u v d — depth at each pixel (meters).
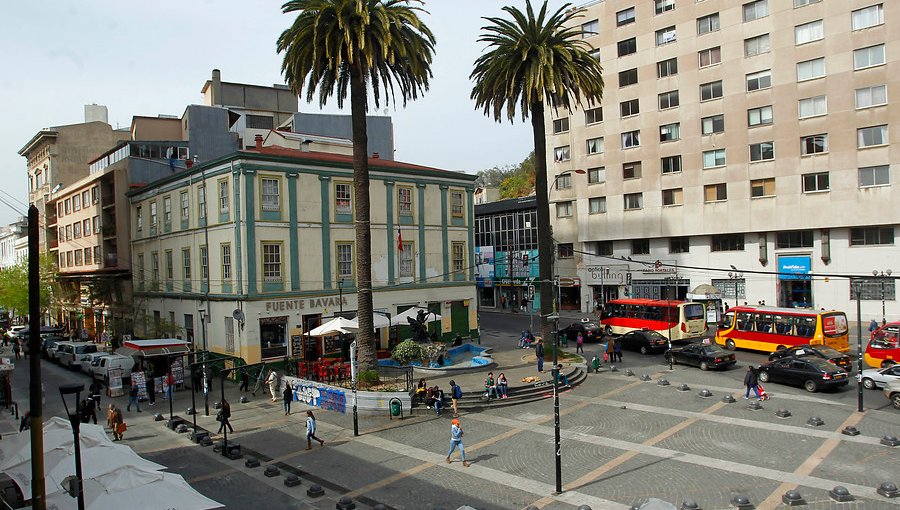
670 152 57.22
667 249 58.38
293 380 30.50
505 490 17.31
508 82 34.88
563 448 20.86
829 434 20.84
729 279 54.50
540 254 36.28
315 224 36.91
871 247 47.06
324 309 36.91
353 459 20.77
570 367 33.56
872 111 46.12
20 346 53.12
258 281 34.34
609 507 15.78
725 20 53.56
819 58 48.56
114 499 11.98
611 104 61.31
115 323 47.84
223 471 19.89
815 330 35.22
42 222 72.62
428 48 30.95
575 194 65.44
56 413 29.36
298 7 28.83
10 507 15.83
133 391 29.34
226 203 35.50
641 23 58.94
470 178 45.59
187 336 40.16
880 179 45.97
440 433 23.52
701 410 24.86
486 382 27.94
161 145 50.47
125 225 48.88
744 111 52.47
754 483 16.78
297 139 45.44
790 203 49.97
